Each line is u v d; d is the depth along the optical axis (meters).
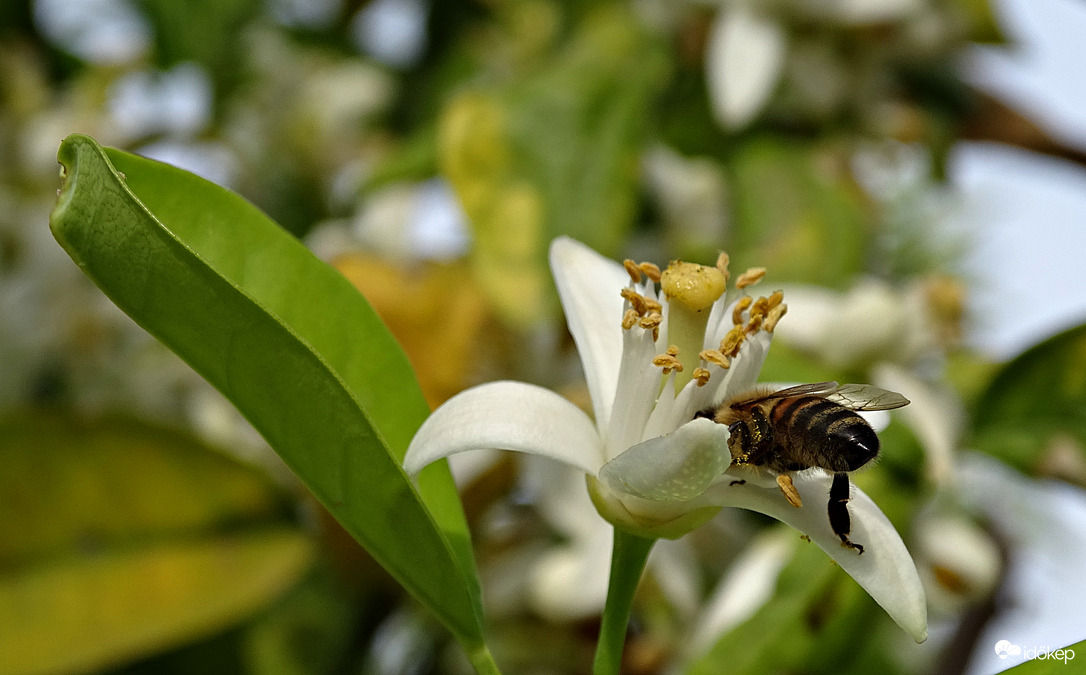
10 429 0.21
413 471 0.14
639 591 0.22
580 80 0.25
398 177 0.25
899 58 0.27
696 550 0.23
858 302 0.23
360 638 0.23
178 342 0.14
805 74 0.26
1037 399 0.22
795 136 0.27
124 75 0.29
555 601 0.22
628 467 0.14
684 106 0.26
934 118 0.28
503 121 0.24
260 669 0.23
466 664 0.24
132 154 0.15
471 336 0.24
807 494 0.15
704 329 0.15
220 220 0.15
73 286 0.26
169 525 0.22
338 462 0.14
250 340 0.14
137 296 0.14
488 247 0.24
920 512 0.22
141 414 0.22
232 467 0.22
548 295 0.23
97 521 0.22
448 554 0.15
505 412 0.14
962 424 0.23
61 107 0.29
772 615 0.20
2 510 0.22
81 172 0.14
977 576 0.23
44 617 0.21
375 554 0.15
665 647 0.22
